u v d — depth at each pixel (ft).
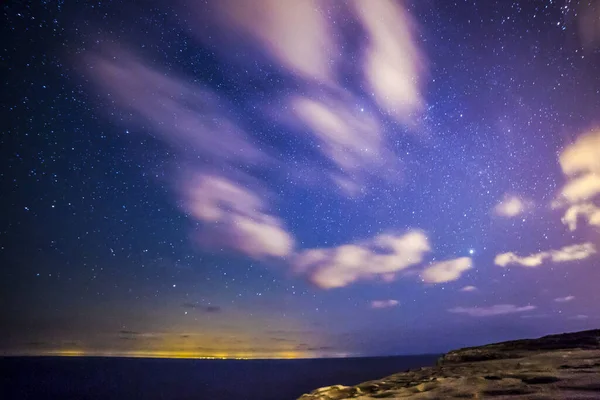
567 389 15.49
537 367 22.12
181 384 164.66
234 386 155.63
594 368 19.97
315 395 24.07
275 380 176.45
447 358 32.78
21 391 150.30
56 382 169.27
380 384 24.85
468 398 16.19
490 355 31.17
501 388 17.20
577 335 35.01
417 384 22.49
